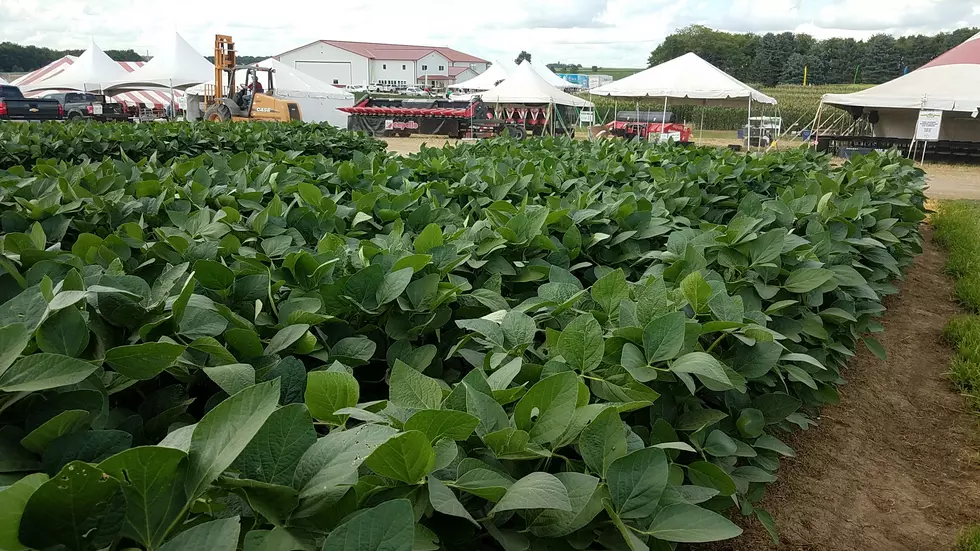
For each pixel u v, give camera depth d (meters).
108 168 5.12
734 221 3.25
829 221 4.53
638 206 4.36
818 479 3.62
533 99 29.03
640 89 25.11
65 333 1.55
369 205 4.13
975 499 3.52
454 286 2.53
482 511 1.54
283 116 27.02
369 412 1.51
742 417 2.44
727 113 47.03
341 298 2.36
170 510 1.09
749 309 2.98
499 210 3.95
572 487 1.43
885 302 6.77
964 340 5.42
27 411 1.43
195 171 4.84
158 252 2.91
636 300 2.46
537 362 2.24
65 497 1.01
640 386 1.91
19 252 2.57
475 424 1.41
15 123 10.48
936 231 10.40
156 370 1.61
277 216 3.60
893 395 4.71
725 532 1.44
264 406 1.16
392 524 0.98
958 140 26.92
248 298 2.38
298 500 1.20
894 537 3.19
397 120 32.34
